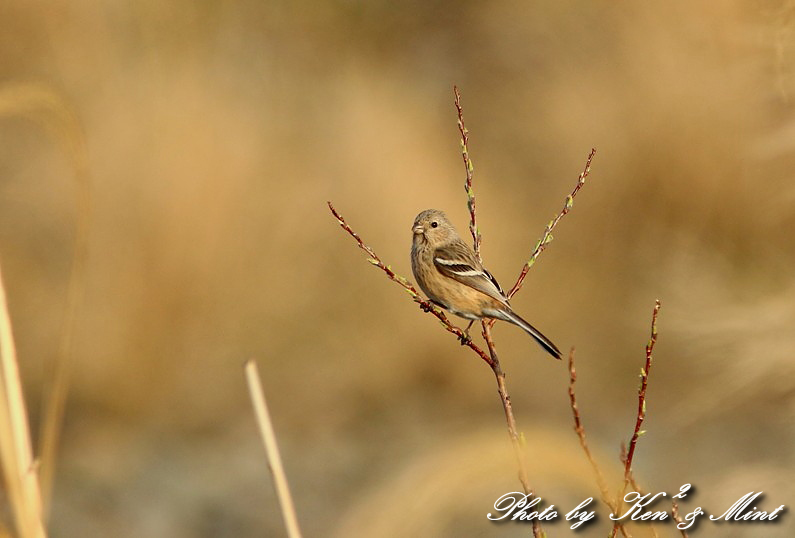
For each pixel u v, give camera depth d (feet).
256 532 39.88
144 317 50.16
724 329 44.83
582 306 53.78
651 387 48.75
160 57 57.88
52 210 52.03
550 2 66.08
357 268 53.42
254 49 66.23
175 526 40.52
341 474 44.04
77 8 58.95
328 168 56.03
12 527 17.33
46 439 18.26
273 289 52.24
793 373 42.98
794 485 36.24
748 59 44.55
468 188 18.67
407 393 51.57
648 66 57.98
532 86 65.67
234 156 53.52
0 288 17.79
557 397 50.24
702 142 52.24
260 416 17.81
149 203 51.37
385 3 76.33
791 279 45.62
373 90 63.98
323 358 52.06
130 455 45.98
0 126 54.24
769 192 48.08
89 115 53.93
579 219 56.95
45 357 49.83
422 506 11.98
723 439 41.98
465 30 73.41
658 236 53.21
